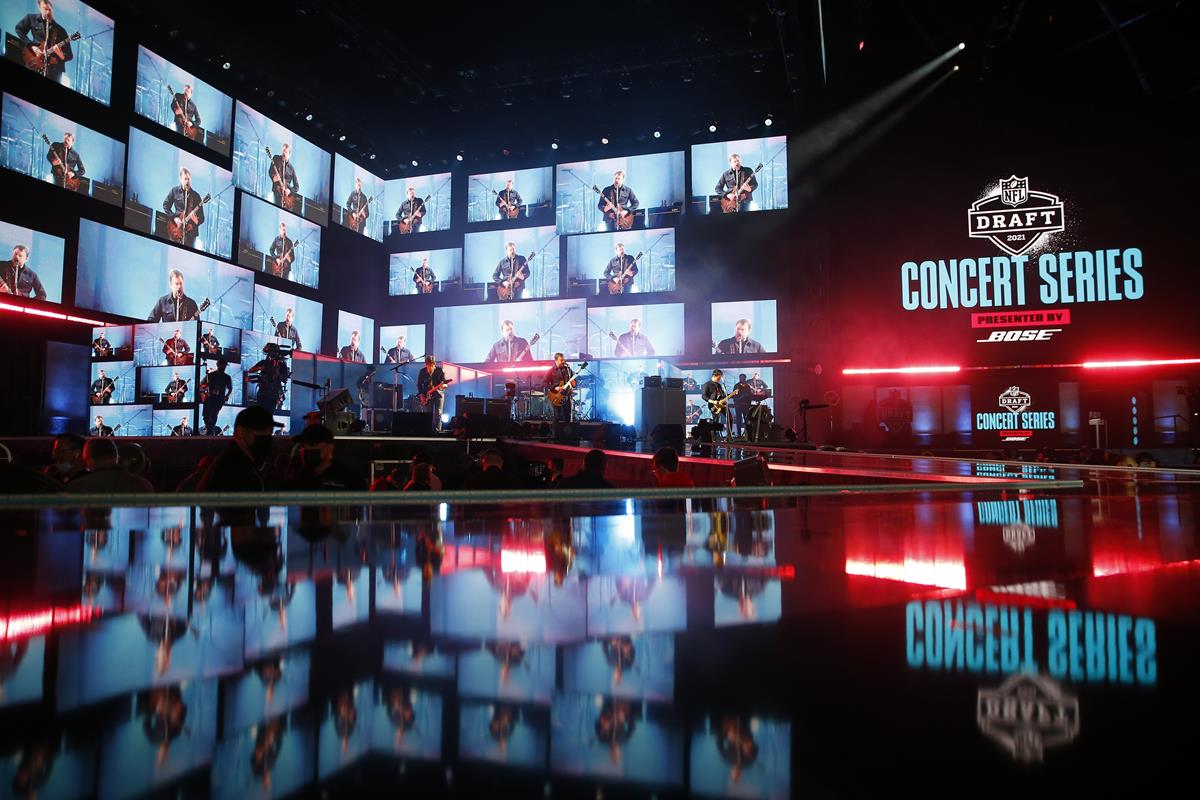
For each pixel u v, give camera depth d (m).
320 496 1.50
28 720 0.26
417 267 23.02
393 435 10.95
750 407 13.51
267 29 16.73
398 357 22.75
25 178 13.45
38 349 13.57
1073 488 2.53
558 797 0.19
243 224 17.98
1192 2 14.84
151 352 13.66
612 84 19.41
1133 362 17.94
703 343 20.58
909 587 0.60
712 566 0.72
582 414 15.27
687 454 7.77
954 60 18.41
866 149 19.94
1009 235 18.92
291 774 0.21
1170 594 0.57
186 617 0.47
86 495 1.34
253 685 0.32
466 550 0.82
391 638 0.43
